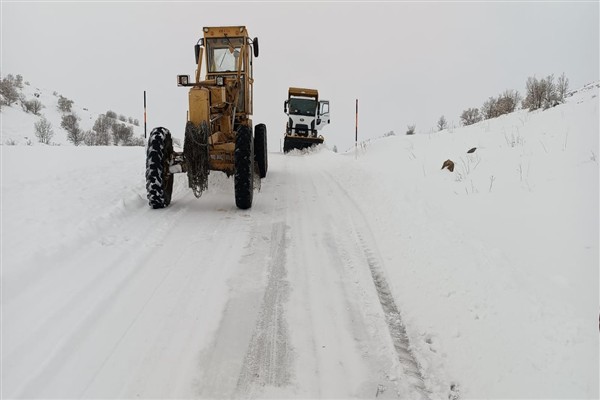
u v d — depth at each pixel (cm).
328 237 528
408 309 360
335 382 273
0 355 276
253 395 259
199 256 454
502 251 404
